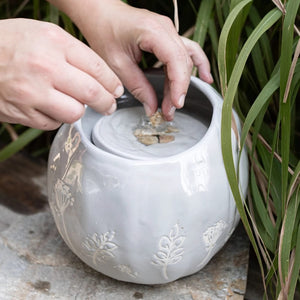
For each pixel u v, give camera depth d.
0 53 0.56
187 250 0.68
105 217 0.65
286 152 0.66
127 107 0.81
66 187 0.68
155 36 0.68
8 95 0.56
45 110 0.57
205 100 0.76
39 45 0.55
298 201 0.68
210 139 0.66
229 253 0.82
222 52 0.66
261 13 0.90
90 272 0.79
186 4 1.05
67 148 0.69
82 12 0.75
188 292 0.75
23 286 0.76
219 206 0.68
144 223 0.64
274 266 0.72
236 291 0.76
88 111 0.75
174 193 0.64
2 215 0.90
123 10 0.73
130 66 0.73
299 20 0.89
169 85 0.73
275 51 0.94
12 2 1.17
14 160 1.03
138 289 0.76
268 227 0.74
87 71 0.57
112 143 0.70
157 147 0.70
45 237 0.85
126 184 0.63
